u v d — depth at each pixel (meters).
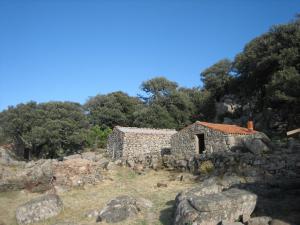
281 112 49.75
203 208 14.14
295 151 25.22
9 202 23.69
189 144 32.47
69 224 17.59
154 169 32.38
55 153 56.62
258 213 14.91
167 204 20.12
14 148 58.31
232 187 18.78
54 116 60.19
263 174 22.72
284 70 45.00
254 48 57.25
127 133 42.19
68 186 27.02
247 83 60.09
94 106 85.81
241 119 58.34
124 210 18.41
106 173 31.50
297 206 14.79
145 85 86.12
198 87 87.31
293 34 52.25
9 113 61.91
